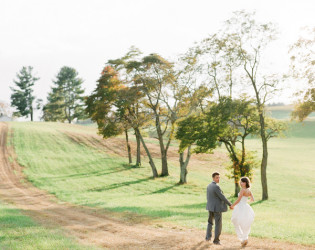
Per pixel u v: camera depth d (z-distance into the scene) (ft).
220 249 29.07
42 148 187.01
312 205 94.38
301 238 33.73
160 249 29.86
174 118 131.13
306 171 169.89
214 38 99.91
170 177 141.08
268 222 47.34
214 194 31.35
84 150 191.01
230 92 102.01
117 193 106.11
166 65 129.39
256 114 101.86
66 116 367.45
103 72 148.36
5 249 28.58
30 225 41.50
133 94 131.44
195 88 109.19
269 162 192.24
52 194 96.53
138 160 165.58
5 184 118.73
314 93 65.46
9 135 209.77
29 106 367.04
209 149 106.22
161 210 58.75
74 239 33.71
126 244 32.19
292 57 67.87
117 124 139.44
